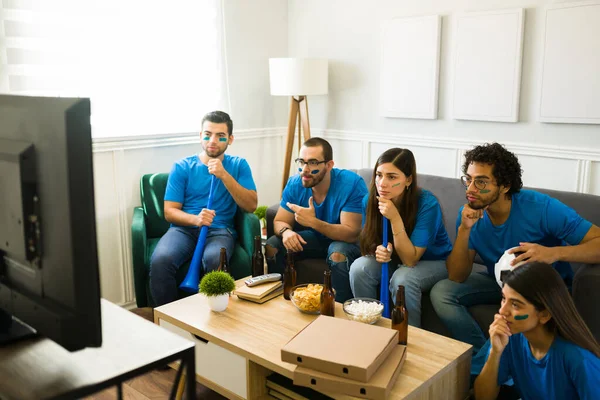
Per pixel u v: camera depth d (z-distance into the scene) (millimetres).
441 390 1740
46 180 915
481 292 2361
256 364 1863
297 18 4340
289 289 2283
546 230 2277
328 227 2793
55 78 3072
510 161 2225
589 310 2074
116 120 3355
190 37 3676
